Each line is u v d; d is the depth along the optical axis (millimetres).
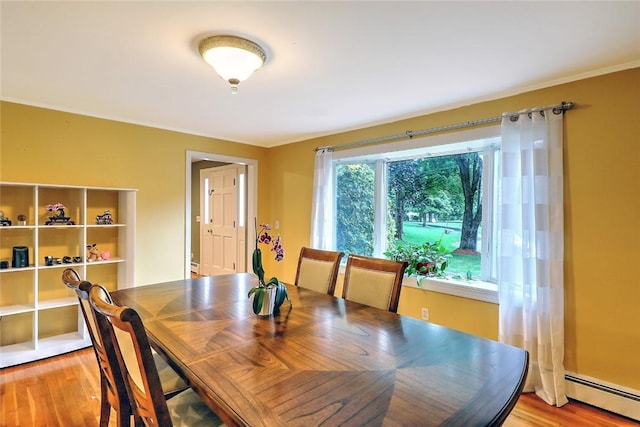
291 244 4359
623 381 2031
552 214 2236
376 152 3434
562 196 2227
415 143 3123
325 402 936
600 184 2107
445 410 900
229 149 4266
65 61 2016
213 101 2764
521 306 2402
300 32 1688
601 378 2104
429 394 980
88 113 3102
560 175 2227
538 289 2258
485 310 2648
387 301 1981
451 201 3191
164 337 1406
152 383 953
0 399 2139
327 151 3857
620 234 2043
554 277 2217
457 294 2809
